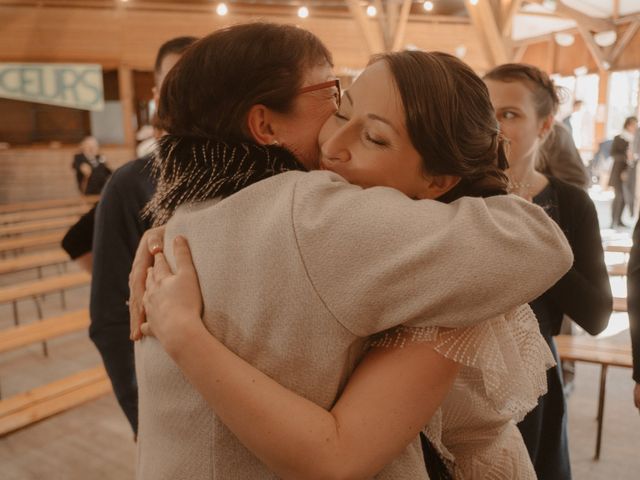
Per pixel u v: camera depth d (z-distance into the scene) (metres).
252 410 0.64
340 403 0.67
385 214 0.65
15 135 14.27
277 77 0.77
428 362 0.67
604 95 14.43
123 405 1.74
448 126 0.73
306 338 0.66
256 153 0.76
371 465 0.65
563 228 1.55
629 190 9.09
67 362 4.33
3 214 9.05
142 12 12.32
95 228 1.74
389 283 0.62
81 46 12.13
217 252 0.70
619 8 13.66
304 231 0.64
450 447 0.93
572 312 1.47
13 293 4.19
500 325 0.76
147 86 15.09
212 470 0.70
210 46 0.77
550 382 1.53
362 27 9.87
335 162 0.77
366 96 0.75
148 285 0.75
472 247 0.62
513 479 0.94
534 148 1.59
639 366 1.73
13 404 2.67
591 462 2.94
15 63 11.84
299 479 0.65
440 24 13.71
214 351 0.67
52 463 3.03
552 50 16.14
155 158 0.84
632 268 1.75
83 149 9.71
